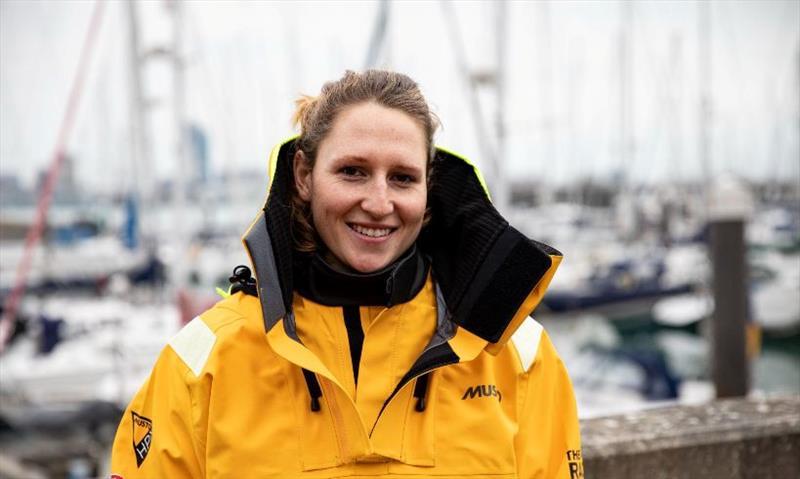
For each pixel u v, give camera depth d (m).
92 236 24.16
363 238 1.61
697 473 2.75
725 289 5.36
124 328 11.27
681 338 16.39
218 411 1.57
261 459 1.55
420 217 1.65
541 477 1.74
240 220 19.95
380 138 1.57
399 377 1.64
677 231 26.58
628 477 2.66
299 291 1.68
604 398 9.30
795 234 33.12
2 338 10.78
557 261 1.69
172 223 13.85
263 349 1.62
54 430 8.47
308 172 1.70
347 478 1.56
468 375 1.71
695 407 3.07
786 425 2.85
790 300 15.84
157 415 1.63
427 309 1.73
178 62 13.84
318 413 1.59
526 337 1.83
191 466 1.59
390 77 1.66
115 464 1.69
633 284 17.48
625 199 23.70
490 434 1.65
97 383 9.27
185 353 1.64
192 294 10.74
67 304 14.93
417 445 1.61
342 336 1.64
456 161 1.83
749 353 5.45
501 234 1.71
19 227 27.75
